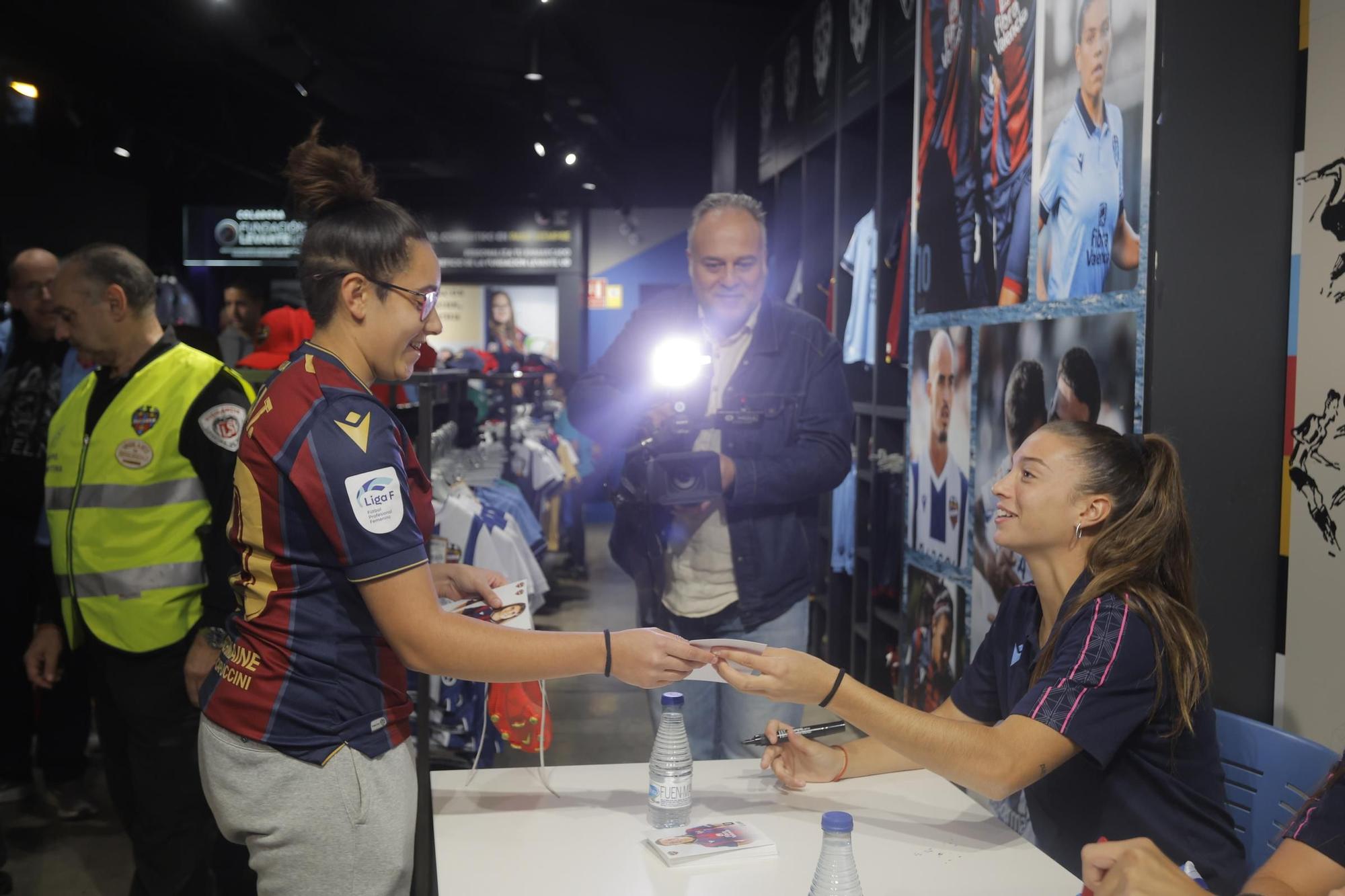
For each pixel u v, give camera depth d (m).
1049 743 1.46
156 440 2.29
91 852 3.20
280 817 1.42
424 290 1.50
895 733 1.47
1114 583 1.54
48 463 2.45
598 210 12.22
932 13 3.18
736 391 2.42
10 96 7.18
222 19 6.11
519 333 12.41
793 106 5.49
